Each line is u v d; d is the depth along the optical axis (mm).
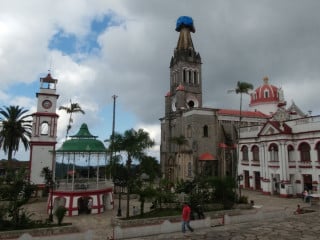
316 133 42062
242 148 57656
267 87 78375
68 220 31438
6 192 26328
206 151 62312
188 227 21344
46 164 48969
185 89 70938
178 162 65250
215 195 33094
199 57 74125
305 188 43562
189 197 31531
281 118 50844
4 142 48406
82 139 39719
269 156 48219
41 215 34500
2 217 24953
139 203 41969
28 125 50344
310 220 25203
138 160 31359
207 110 64062
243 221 25047
